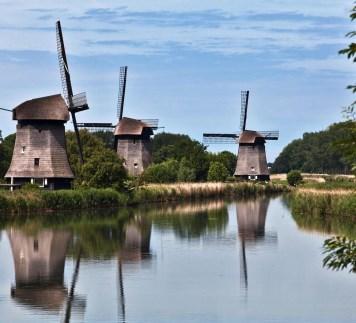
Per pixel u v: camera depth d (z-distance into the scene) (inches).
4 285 1950.1
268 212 4485.7
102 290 1883.6
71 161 5290.4
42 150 4690.0
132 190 5064.0
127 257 2440.9
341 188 4146.2
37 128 4697.3
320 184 4584.2
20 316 1608.0
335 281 1996.8
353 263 879.1
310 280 2014.0
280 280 2016.5
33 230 3208.7
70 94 4933.6
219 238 3014.3
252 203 5487.2
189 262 2336.4
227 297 1798.7
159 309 1669.5
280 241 2903.5
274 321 1563.7
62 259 2388.0
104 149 5423.2
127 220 3774.6
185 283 1973.4
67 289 1892.2
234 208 4864.7
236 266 2255.2
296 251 2596.0
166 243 2832.2
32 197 4109.3
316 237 3019.2
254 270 2176.4
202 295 1819.6
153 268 2209.6
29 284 1964.8
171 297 1795.0
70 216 3956.7
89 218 3850.9
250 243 2844.5
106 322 1553.9
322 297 1792.6
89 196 4488.2
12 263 2309.3
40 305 1711.4
